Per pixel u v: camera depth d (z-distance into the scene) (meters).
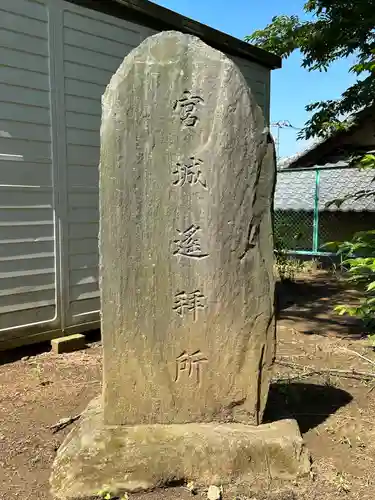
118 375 2.74
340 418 3.27
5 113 4.16
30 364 4.26
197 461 2.57
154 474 2.52
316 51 8.06
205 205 2.71
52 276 4.63
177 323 2.75
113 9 4.86
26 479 2.60
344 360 4.48
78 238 4.83
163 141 2.67
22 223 4.36
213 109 2.67
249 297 2.77
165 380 2.77
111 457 2.53
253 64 6.74
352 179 10.41
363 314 4.45
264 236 2.78
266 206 2.76
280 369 4.21
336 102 8.62
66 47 4.56
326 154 10.96
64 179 4.66
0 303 4.25
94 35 4.76
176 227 2.71
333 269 10.16
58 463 2.57
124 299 2.71
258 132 2.71
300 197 10.95
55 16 4.45
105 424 2.75
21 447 2.89
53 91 4.50
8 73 4.16
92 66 4.79
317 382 3.91
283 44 8.59
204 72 2.66
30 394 3.62
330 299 7.46
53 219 4.60
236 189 2.71
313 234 10.41
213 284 2.75
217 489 2.48
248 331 2.78
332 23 7.45
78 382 3.85
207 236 2.73
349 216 10.27
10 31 4.14
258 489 2.51
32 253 4.46
